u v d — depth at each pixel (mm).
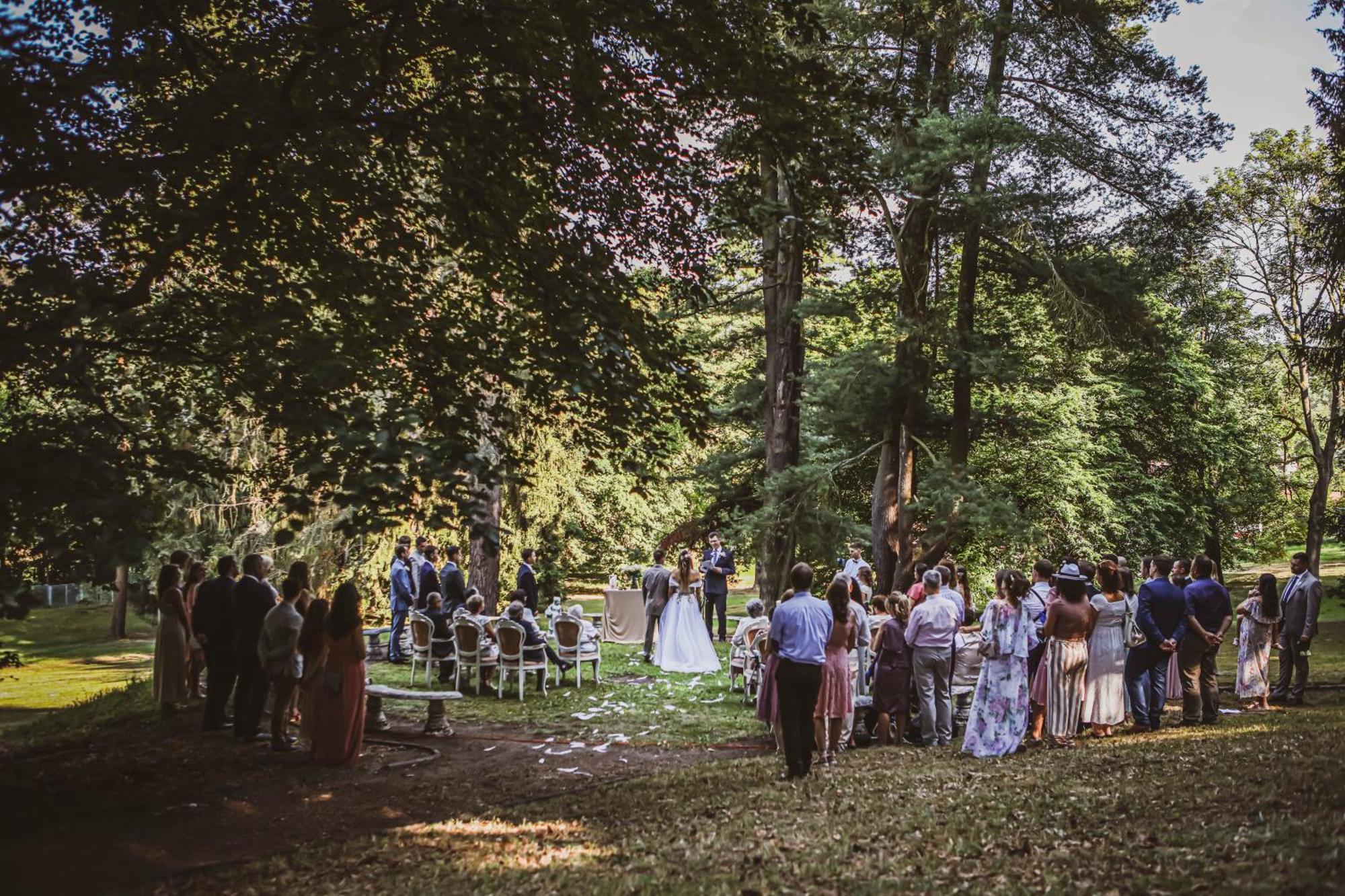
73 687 19922
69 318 6484
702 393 9492
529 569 16422
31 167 6559
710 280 10906
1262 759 7062
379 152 8977
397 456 6957
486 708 12430
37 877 6215
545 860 6055
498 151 9109
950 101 17609
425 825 7203
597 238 10031
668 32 8500
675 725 11328
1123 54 17344
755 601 13500
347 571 20906
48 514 5980
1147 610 9805
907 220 17781
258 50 9086
